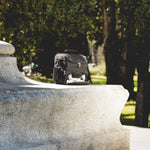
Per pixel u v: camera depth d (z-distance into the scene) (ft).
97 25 37.76
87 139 13.15
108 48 36.94
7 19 30.50
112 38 36.19
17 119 10.78
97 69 108.99
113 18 35.45
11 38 31.24
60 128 12.35
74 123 12.92
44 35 33.55
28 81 14.75
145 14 27.78
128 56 42.88
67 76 15.29
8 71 14.03
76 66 15.62
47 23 31.60
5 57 13.99
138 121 32.24
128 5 29.68
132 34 34.40
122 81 45.14
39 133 11.54
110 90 14.58
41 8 30.94
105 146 14.11
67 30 31.53
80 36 35.99
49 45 44.65
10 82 13.69
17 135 10.80
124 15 30.55
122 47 40.37
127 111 41.65
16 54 31.40
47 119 11.82
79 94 12.83
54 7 29.40
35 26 31.07
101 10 35.99
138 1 28.81
